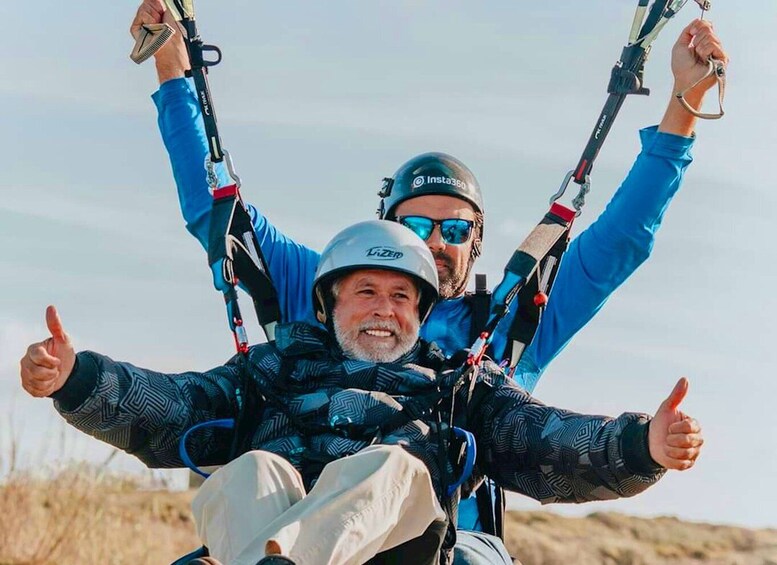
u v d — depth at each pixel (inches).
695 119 416.8
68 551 639.8
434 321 411.2
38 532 639.1
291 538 300.7
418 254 368.5
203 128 444.5
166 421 352.2
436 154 426.3
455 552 347.3
